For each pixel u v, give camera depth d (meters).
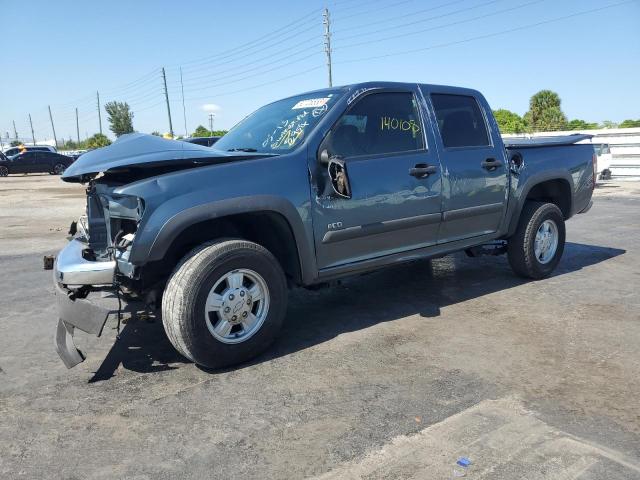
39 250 8.34
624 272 6.12
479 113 5.12
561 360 3.65
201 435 2.81
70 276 3.45
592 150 6.26
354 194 4.05
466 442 2.66
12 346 4.18
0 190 22.00
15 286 6.03
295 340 4.14
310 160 3.88
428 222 4.55
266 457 2.60
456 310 4.79
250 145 4.38
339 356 3.80
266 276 3.67
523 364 3.60
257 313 3.72
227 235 3.91
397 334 4.22
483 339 4.07
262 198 3.59
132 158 3.48
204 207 3.39
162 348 4.05
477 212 4.93
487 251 5.64
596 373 3.44
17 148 38.59
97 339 4.26
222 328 3.54
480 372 3.48
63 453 2.68
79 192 20.81
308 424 2.89
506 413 2.94
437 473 2.42
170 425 2.92
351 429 2.82
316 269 3.97
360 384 3.35
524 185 5.36
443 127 4.79
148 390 3.35
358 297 5.28
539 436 2.70
